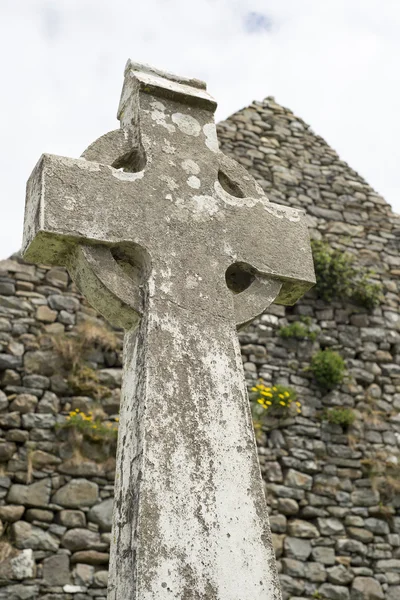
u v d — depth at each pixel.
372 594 8.98
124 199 3.24
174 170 3.43
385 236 11.92
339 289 11.01
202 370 3.04
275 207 3.64
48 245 3.14
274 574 2.80
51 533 8.02
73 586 7.82
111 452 8.59
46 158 3.18
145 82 3.57
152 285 3.13
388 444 10.10
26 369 8.86
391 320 11.14
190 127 3.60
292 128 12.42
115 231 3.16
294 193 11.83
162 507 2.73
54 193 3.12
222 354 3.12
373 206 12.14
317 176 12.12
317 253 11.19
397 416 10.40
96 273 3.08
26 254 3.22
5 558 7.72
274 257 3.51
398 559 9.28
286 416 9.80
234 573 2.74
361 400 10.35
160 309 3.10
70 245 3.14
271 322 10.48
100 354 9.31
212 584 2.69
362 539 9.28
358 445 9.95
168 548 2.68
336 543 9.17
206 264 3.30
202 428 2.93
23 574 7.71
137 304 3.12
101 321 9.61
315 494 9.43
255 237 3.50
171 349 3.04
